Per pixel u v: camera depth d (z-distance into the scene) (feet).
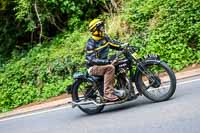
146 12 46.21
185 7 43.98
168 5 45.42
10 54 56.95
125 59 28.55
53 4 52.60
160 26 44.11
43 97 43.24
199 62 38.37
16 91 46.26
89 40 29.27
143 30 44.96
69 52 47.26
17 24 57.00
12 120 36.40
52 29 55.57
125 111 28.35
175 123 23.09
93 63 28.99
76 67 45.06
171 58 39.96
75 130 26.81
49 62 47.52
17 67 50.11
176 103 26.76
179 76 35.73
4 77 49.29
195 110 24.38
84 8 52.85
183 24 42.63
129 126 24.71
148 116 25.64
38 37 55.93
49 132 27.94
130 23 46.26
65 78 45.16
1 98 46.06
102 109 30.04
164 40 42.11
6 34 57.82
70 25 52.65
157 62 27.91
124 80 28.63
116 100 28.71
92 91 29.84
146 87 28.48
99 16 51.21
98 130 25.45
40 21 51.83
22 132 29.99
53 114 33.83
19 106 44.60
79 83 30.30
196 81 32.12
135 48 28.84
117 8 50.47
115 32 46.34
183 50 40.09
